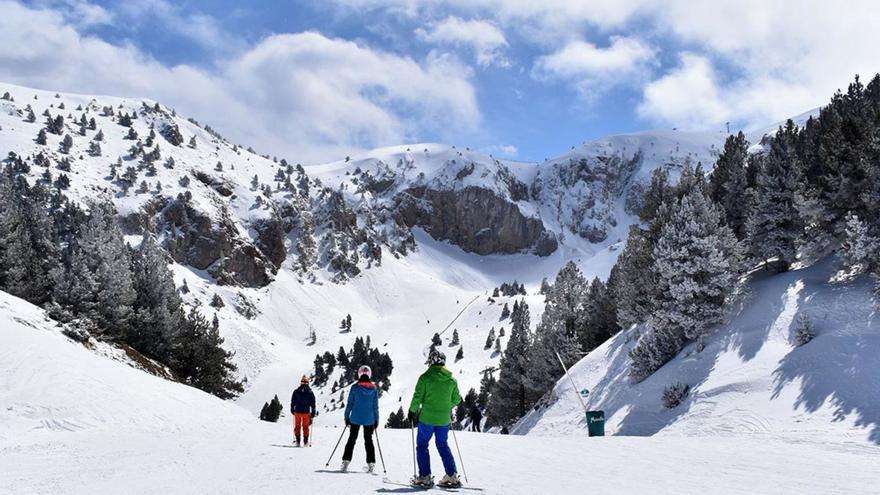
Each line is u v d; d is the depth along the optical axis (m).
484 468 11.36
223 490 7.95
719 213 35.12
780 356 25.39
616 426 30.03
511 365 60.56
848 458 12.88
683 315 32.38
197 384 53.59
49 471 9.94
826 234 31.67
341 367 156.00
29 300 47.84
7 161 197.75
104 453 12.99
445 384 8.71
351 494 7.65
